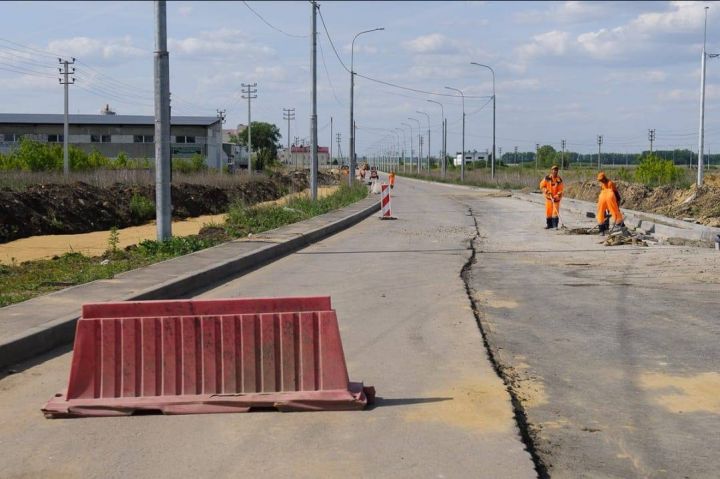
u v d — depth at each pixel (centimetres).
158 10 1727
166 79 1747
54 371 807
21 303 1068
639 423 632
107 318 674
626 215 2845
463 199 4850
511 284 1363
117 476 527
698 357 844
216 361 674
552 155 13625
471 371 786
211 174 5884
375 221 3052
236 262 1575
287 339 678
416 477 519
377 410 665
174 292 1262
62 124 9050
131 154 9219
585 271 1525
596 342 916
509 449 569
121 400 663
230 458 558
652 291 1272
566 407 674
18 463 553
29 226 2603
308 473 528
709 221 2592
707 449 574
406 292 1282
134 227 3084
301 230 2312
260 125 15912
